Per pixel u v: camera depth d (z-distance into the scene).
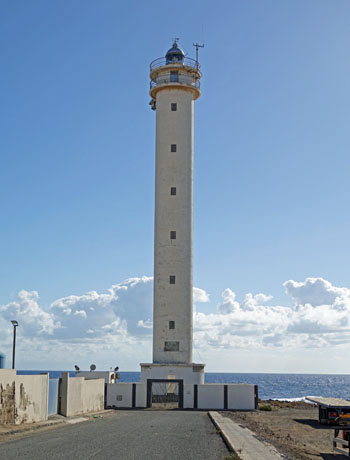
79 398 45.03
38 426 32.59
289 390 197.25
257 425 40.44
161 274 69.38
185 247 69.94
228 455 22.02
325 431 40.09
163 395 65.69
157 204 71.31
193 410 60.06
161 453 21.89
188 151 72.50
